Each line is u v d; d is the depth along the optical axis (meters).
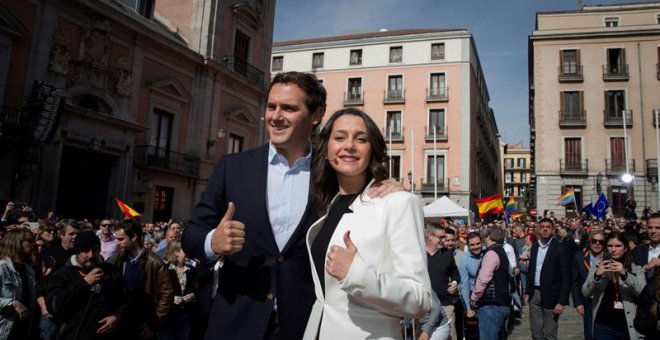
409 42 39.06
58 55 14.55
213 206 2.30
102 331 4.02
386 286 1.52
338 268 1.56
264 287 2.12
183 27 21.47
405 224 1.71
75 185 15.41
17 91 13.55
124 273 4.34
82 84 15.32
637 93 30.30
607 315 4.90
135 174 17.08
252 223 2.21
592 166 30.31
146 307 4.49
